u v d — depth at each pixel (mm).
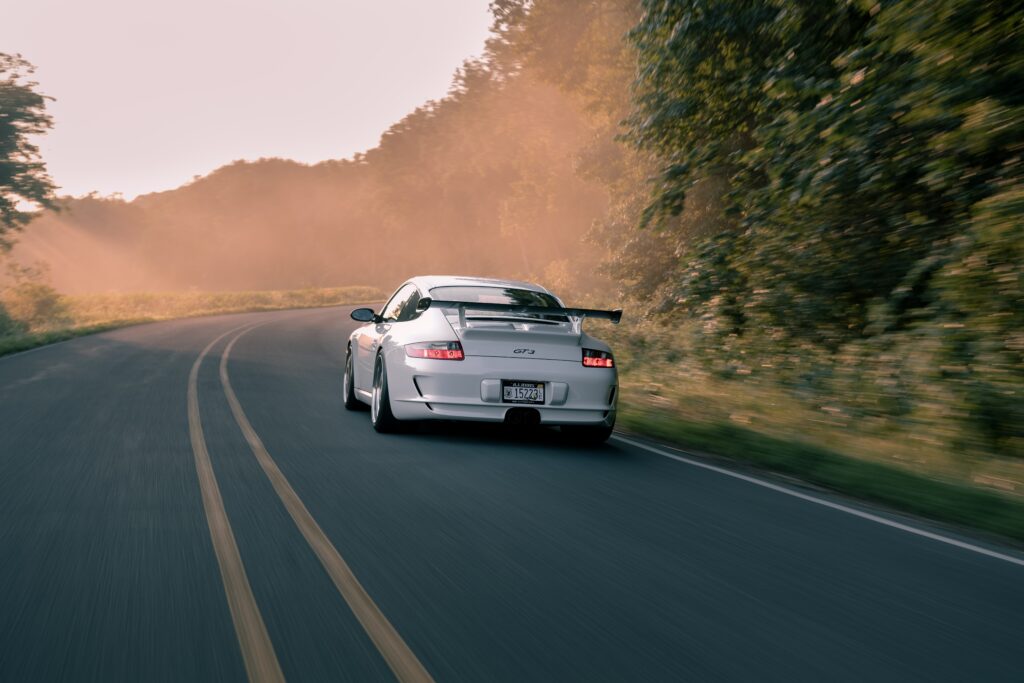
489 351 7039
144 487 5297
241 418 8359
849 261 11375
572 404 7137
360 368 8758
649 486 5879
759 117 12758
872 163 10195
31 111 46125
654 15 13602
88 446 6676
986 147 8508
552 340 7176
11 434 7203
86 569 3699
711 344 13156
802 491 5973
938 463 7234
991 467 7051
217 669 2715
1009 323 7922
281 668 2727
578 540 4414
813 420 9227
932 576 4078
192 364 14297
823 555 4359
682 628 3225
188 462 6105
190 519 4566
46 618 3127
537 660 2863
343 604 3336
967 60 8531
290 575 3676
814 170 10586
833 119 10117
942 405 8094
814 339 11820
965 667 2963
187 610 3230
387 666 2770
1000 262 8078
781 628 3268
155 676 2652
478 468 6234
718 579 3865
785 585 3820
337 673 2703
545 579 3746
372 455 6590
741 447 7461
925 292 9578
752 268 12539
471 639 3025
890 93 9461
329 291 73750
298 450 6691
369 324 9078
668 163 15031
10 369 13117
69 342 19547
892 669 2920
